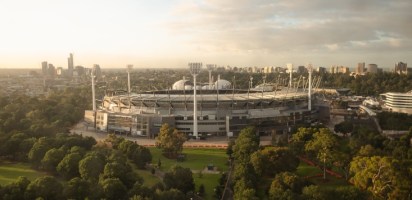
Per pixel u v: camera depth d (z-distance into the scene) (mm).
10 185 161875
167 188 176500
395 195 152500
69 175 198250
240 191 158750
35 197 155500
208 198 179125
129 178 180875
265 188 182875
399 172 157250
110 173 178125
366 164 169000
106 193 157625
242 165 191000
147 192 156250
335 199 149000
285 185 162500
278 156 195625
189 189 180500
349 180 188750
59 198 158125
